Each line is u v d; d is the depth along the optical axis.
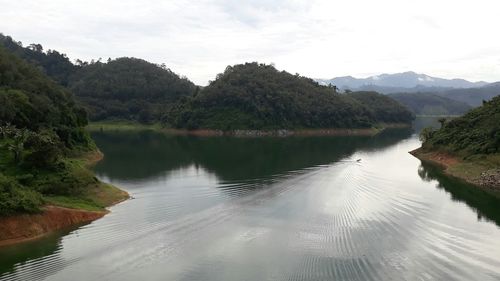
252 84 167.00
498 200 42.66
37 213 29.44
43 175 36.66
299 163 69.31
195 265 21.81
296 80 185.38
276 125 155.88
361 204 36.88
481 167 58.09
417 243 25.88
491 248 25.28
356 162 71.38
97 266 21.66
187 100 171.75
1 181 29.48
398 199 40.00
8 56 88.31
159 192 43.66
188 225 29.14
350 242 25.86
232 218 31.31
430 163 71.94
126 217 32.41
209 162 70.69
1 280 20.08
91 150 74.00
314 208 34.97
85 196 37.19
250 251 24.00
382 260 22.83
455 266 22.19
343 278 20.38
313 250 24.31
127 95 197.12
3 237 26.69
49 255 23.58
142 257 22.84
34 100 65.44
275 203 36.75
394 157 80.62
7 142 43.19
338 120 167.50
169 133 151.00
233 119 153.88
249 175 55.34
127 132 152.12
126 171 59.91
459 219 32.81
